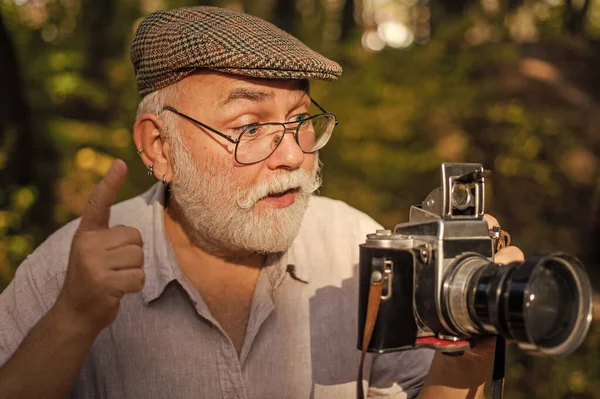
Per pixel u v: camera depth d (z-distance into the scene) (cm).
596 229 540
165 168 170
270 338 166
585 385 398
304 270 171
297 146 159
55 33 790
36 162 543
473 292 126
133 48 169
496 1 758
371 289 132
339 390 169
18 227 495
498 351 144
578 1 795
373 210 528
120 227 134
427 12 812
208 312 160
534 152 556
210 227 162
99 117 705
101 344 160
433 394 154
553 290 124
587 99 582
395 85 579
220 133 156
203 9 169
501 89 580
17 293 163
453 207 135
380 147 550
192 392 159
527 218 544
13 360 135
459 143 557
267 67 152
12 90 505
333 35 890
